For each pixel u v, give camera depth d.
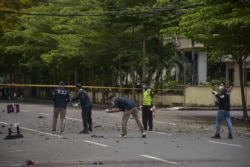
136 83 69.31
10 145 25.58
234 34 40.56
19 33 70.31
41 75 83.38
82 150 23.56
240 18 36.72
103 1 58.97
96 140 27.48
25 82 88.31
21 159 21.08
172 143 26.27
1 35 75.31
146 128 33.75
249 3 38.28
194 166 19.11
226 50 43.22
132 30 59.56
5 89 84.19
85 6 61.47
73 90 72.44
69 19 64.19
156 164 19.56
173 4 56.16
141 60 58.38
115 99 29.06
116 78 74.31
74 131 32.47
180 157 21.38
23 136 29.53
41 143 26.28
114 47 60.44
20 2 70.81
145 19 56.66
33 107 57.00
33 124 36.97
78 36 61.19
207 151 23.30
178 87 64.50
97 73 75.56
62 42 63.53
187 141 27.19
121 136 29.41
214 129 34.84
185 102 60.62
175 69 72.88
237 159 20.89
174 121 41.47
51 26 69.81
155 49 63.00
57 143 26.27
